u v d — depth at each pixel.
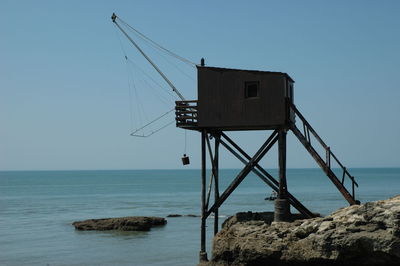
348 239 23.55
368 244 23.23
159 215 70.81
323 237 24.14
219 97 29.36
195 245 42.53
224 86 29.33
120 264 35.09
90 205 91.06
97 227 53.59
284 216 27.72
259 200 97.19
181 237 47.31
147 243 43.84
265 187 158.62
